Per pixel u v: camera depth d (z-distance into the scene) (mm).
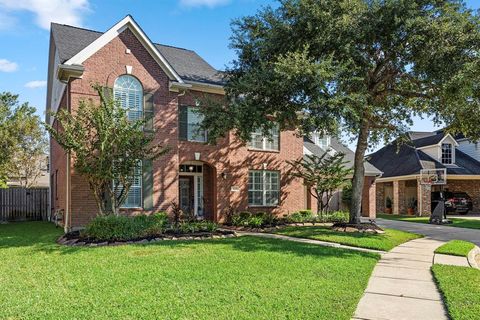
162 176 16984
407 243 14211
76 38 17609
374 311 6004
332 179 21109
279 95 14367
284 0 15297
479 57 13250
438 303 6469
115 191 14352
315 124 13719
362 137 17375
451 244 13484
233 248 11109
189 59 21312
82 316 5426
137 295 6379
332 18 14211
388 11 13852
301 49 14633
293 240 13469
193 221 17078
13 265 8750
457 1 14242
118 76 16203
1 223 21156
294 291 6715
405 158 32438
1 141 23797
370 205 27094
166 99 17312
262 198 21875
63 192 17172
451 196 31625
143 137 14336
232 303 6016
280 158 22656
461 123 16375
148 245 11555
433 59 13789
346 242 13266
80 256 9758
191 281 7285
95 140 13797
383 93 17125
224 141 20203
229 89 16391
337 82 13688
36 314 5508
